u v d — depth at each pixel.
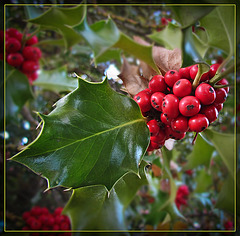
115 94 0.17
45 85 0.32
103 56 0.27
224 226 0.42
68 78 0.25
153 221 0.34
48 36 0.36
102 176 0.15
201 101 0.17
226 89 0.17
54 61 0.39
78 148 0.15
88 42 0.19
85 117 0.16
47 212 0.33
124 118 0.17
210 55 0.33
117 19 0.36
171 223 0.35
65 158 0.15
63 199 0.36
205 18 0.17
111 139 0.16
